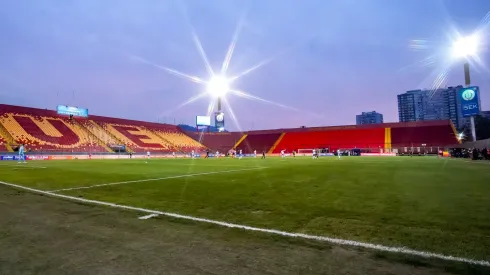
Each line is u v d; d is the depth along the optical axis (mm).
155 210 6277
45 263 3428
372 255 3574
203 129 96688
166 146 77062
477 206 6434
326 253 3662
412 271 3127
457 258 3445
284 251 3742
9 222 5348
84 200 7555
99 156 55594
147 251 3779
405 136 70938
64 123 64688
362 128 80062
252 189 9516
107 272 3154
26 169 19641
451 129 69125
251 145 87688
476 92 39000
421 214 5668
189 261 3432
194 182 11688
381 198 7570
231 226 4941
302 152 76875
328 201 7180
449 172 16109
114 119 78375
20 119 57812
